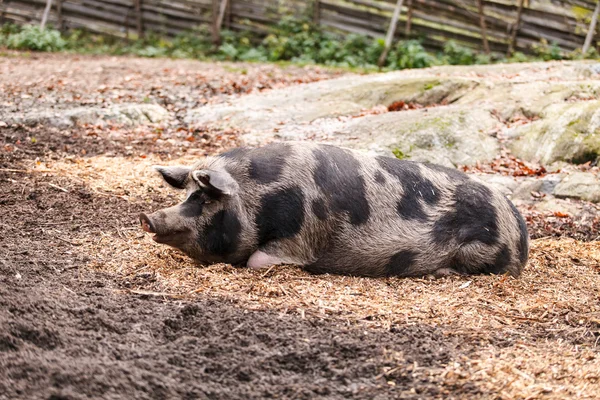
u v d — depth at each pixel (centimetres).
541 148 1088
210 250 628
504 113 1186
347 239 636
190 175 639
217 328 504
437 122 1106
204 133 1154
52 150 1000
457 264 659
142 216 607
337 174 637
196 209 622
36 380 405
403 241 639
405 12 2103
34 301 504
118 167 938
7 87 1388
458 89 1296
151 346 470
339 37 2145
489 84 1295
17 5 2358
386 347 493
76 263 624
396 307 568
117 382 410
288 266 629
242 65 1908
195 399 411
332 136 1107
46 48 2169
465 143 1081
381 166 656
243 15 2253
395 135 1078
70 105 1265
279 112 1233
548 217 934
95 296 547
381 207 641
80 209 778
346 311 551
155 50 2164
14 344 445
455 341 514
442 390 445
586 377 471
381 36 2125
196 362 455
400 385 449
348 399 429
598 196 977
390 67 1955
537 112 1180
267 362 460
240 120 1203
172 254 662
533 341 527
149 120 1208
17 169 895
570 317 574
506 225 661
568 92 1237
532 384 458
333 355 478
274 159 634
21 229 707
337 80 1449
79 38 2323
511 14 2031
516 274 675
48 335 459
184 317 520
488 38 2058
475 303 588
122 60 1970
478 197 658
